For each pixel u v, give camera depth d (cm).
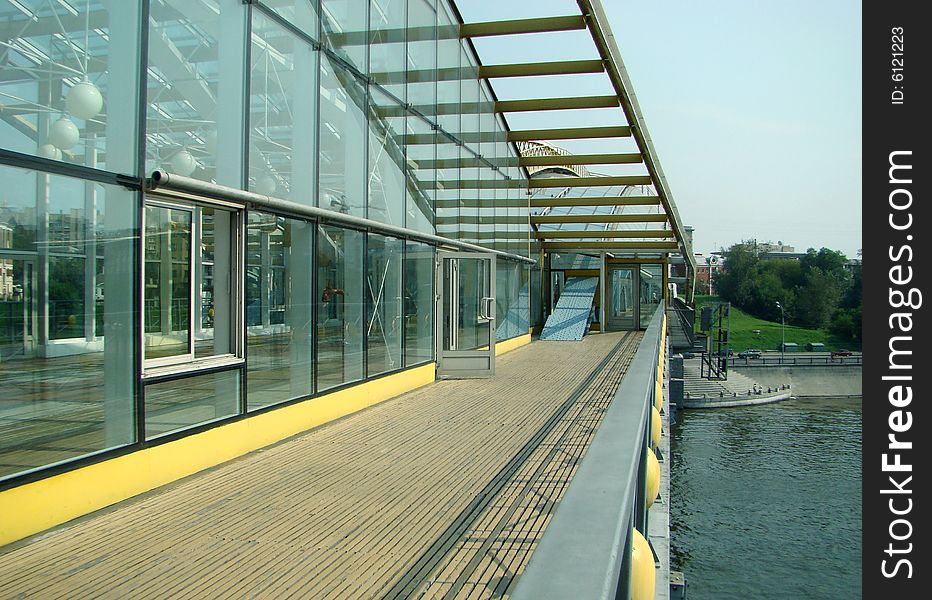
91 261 600
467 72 1642
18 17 543
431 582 457
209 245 766
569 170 3020
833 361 7494
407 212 1278
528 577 99
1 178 527
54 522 561
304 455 796
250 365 812
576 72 1656
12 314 531
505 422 979
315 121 943
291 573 471
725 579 2100
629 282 2941
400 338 1249
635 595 216
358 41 1075
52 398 563
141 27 650
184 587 448
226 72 770
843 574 2123
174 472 691
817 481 3183
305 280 922
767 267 12369
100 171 609
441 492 654
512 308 2117
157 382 670
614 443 180
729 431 4400
